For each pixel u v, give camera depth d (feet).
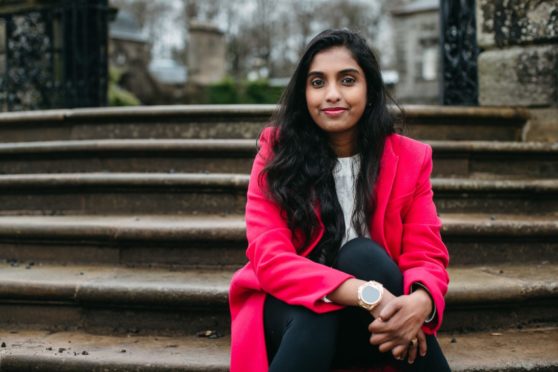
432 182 11.19
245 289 6.34
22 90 23.39
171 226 9.52
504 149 12.70
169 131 13.96
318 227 6.29
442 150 12.46
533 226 9.87
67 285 8.45
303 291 5.72
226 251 9.58
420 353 5.70
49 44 23.29
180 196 11.37
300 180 6.34
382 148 6.50
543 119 14.05
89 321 8.54
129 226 9.61
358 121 6.65
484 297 8.13
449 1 17.19
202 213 11.30
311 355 5.50
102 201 11.71
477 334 8.13
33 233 10.02
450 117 13.65
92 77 22.25
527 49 14.24
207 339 8.01
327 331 5.62
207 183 11.14
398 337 5.53
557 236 10.01
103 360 7.15
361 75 6.44
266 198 6.36
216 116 13.64
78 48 22.18
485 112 13.80
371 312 5.63
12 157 13.78
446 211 11.33
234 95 60.80
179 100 70.95
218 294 8.11
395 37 90.07
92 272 9.27
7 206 12.17
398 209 6.41
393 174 6.42
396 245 6.46
